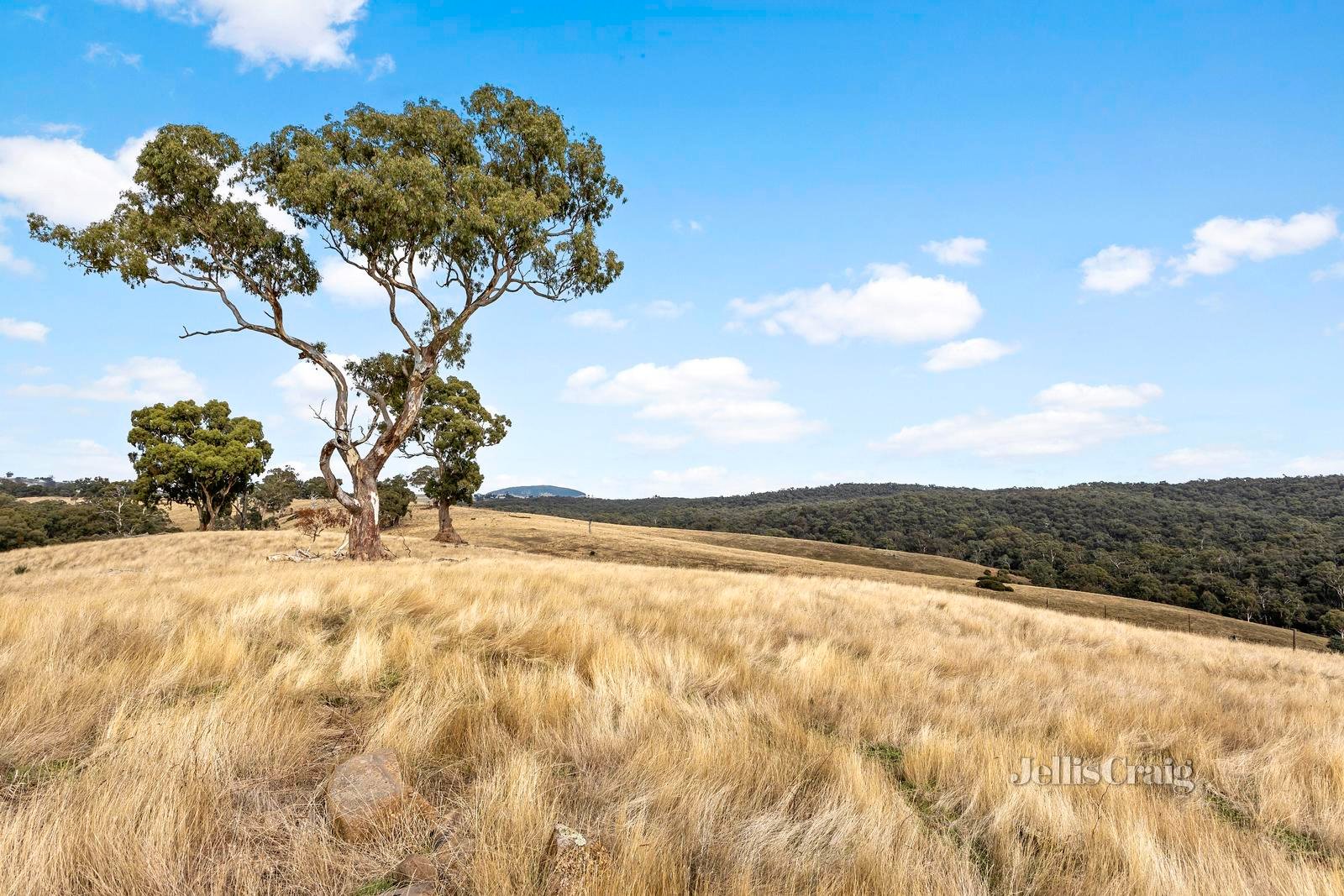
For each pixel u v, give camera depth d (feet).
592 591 40.91
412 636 21.50
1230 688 29.91
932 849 10.92
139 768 11.00
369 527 76.79
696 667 21.66
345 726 14.69
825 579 80.23
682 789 11.91
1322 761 17.60
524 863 9.19
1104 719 20.59
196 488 181.88
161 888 8.45
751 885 9.30
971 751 15.51
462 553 122.31
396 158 64.95
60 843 8.71
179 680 16.35
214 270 70.79
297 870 9.14
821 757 14.25
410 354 84.33
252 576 39.40
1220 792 15.76
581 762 13.28
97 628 20.85
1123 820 12.37
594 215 86.99
